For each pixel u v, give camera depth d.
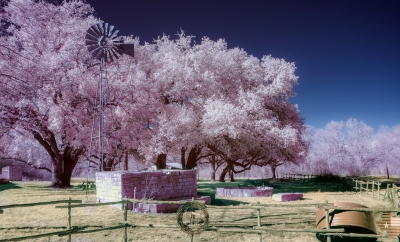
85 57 25.17
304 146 37.78
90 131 23.36
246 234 8.90
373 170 70.12
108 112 25.20
